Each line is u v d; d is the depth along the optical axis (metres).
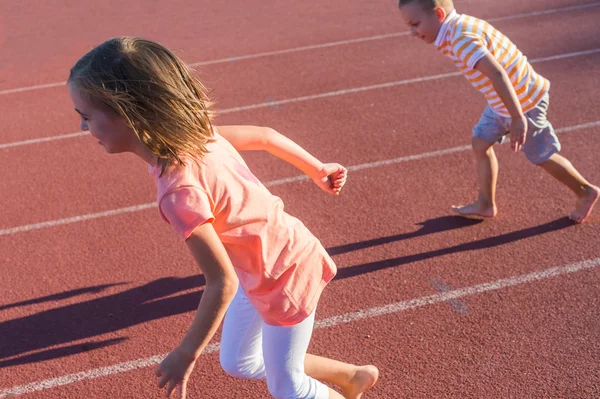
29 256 4.40
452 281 3.88
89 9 11.97
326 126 6.38
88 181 5.48
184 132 1.88
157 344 3.50
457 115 6.42
